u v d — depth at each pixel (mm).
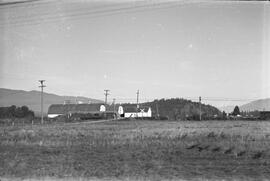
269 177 13297
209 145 19641
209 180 12891
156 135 24688
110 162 15805
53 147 19547
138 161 15938
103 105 64625
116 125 39250
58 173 13945
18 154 17281
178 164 15305
